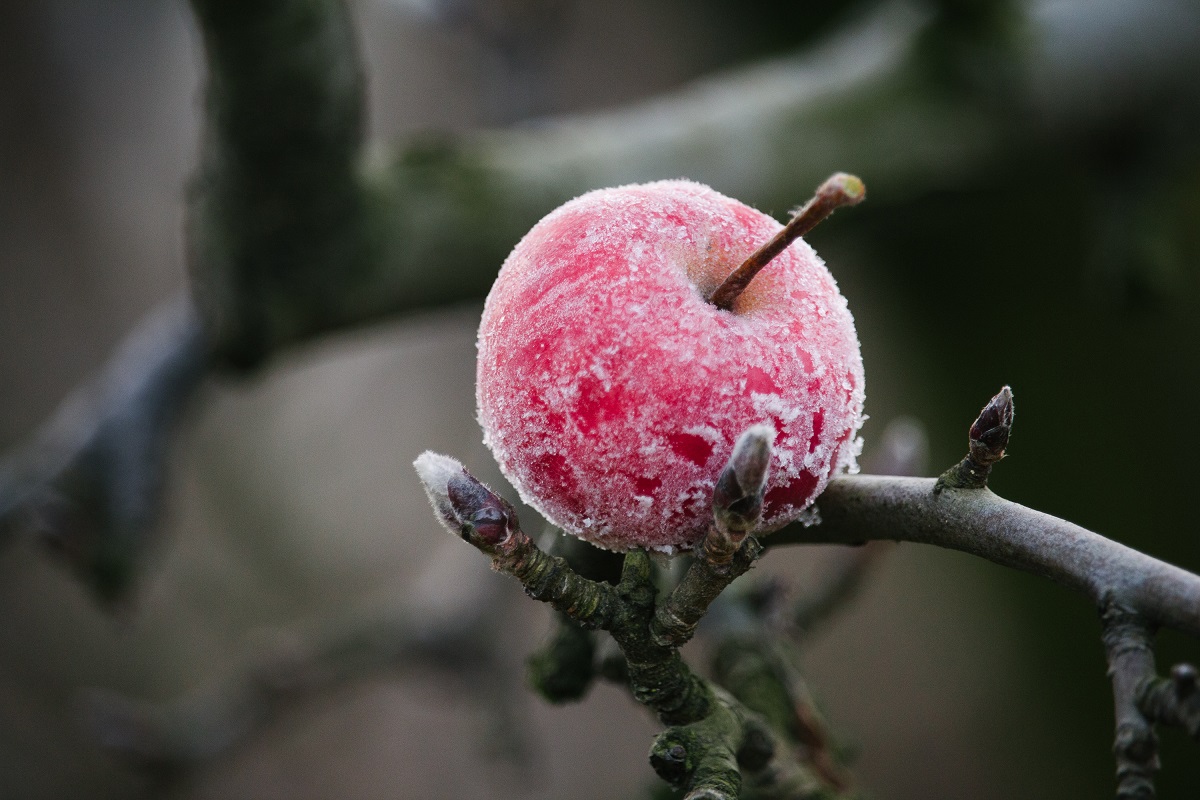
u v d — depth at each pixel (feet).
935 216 2.41
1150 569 1.26
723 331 1.30
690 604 1.30
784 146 2.18
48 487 2.11
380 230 1.84
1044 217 3.31
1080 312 3.27
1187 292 3.17
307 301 1.86
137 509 2.12
